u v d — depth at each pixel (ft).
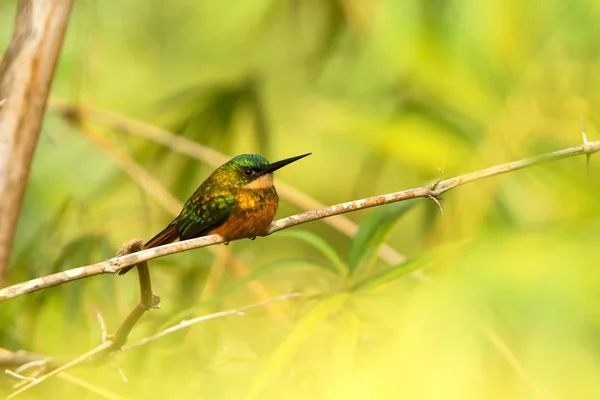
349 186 45.29
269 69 44.27
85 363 22.93
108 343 21.98
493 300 13.16
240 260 33.40
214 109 39.04
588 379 12.28
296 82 44.32
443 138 30.07
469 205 27.91
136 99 44.73
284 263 24.91
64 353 29.99
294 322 27.58
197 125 39.11
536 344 12.59
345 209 21.36
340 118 32.35
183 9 44.91
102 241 33.22
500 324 13.05
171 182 39.14
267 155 40.01
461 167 29.30
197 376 26.53
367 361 17.07
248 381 25.88
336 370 20.86
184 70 45.06
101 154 41.65
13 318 30.81
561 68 28.71
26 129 26.27
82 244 32.99
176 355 27.68
